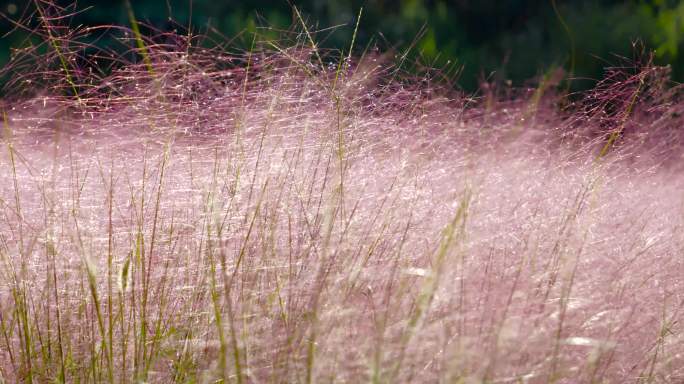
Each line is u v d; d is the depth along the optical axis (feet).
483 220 12.46
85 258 11.05
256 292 11.60
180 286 12.09
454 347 10.38
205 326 11.57
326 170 12.96
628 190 14.83
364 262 11.54
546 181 13.82
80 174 13.93
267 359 10.92
